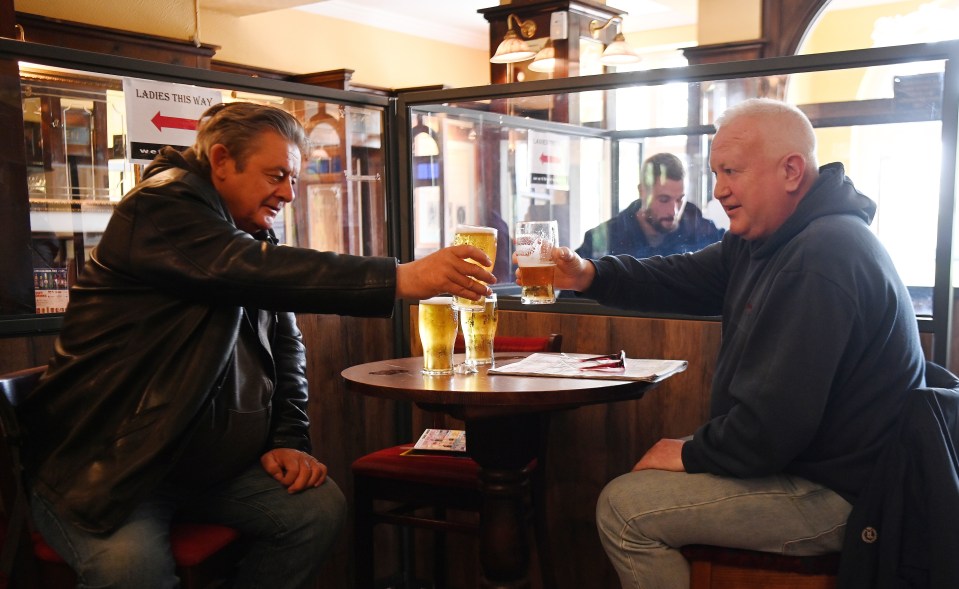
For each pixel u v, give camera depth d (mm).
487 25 10391
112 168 2199
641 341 2438
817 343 1543
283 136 1749
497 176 2768
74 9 4305
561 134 2641
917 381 1630
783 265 1667
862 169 2156
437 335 1813
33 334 2059
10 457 1513
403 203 2801
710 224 2490
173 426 1533
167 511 1620
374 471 2176
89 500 1474
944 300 2059
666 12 9836
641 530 1638
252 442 1766
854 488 1566
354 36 9375
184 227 1579
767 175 1747
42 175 2086
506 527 1891
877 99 2113
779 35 6066
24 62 2021
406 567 2859
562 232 2721
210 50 4785
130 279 1607
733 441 1599
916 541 1458
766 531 1572
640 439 2463
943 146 2033
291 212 2572
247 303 1585
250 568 1719
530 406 1625
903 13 9008
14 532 1507
